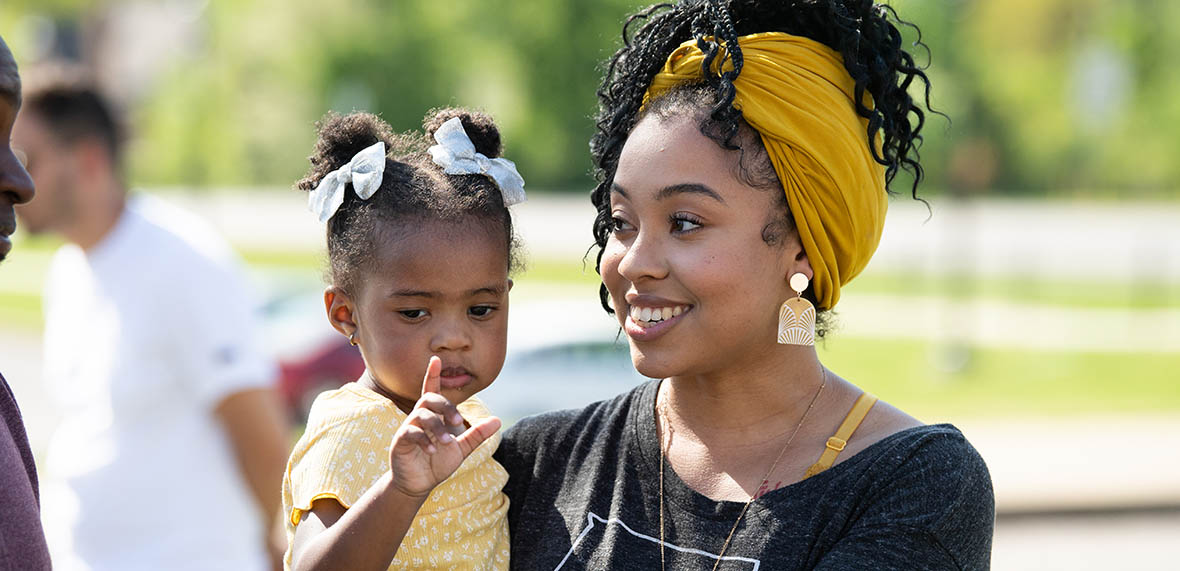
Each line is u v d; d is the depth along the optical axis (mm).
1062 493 10039
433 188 2662
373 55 27828
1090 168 39094
